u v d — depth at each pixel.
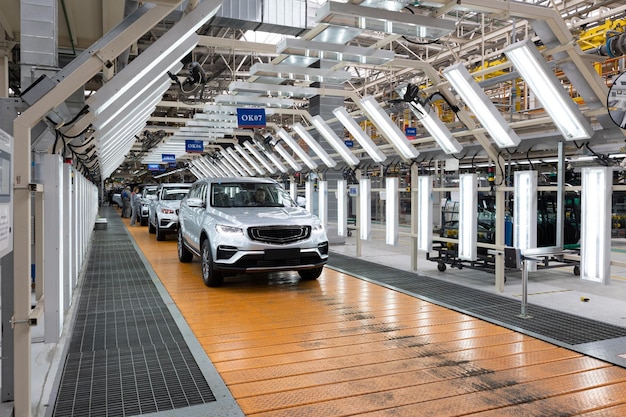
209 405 3.36
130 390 3.61
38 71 4.00
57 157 3.34
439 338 4.89
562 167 6.42
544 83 5.98
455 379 3.84
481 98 6.57
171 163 26.02
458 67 6.48
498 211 7.25
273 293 7.04
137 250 11.81
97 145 8.67
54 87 3.15
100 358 4.27
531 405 3.38
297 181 15.55
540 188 6.70
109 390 3.61
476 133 7.35
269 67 7.85
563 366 4.11
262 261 7.05
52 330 3.34
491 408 3.34
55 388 3.59
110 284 7.61
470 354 4.41
